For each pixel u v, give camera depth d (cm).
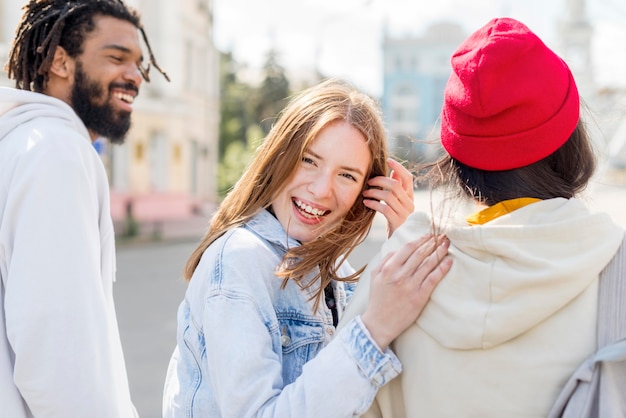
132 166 2303
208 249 159
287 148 162
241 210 166
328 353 134
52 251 162
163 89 2411
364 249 1500
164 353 651
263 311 149
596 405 118
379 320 133
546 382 122
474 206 139
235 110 4409
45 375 158
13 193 164
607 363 118
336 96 165
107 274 186
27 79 204
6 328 162
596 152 140
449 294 128
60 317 160
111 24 200
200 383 155
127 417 185
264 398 134
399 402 137
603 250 122
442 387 127
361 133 162
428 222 140
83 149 174
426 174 143
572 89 129
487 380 124
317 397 130
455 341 125
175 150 2514
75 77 199
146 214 2359
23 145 169
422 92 6675
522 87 123
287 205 165
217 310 145
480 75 123
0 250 165
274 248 164
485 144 127
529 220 127
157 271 1305
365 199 172
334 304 180
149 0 2347
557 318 123
